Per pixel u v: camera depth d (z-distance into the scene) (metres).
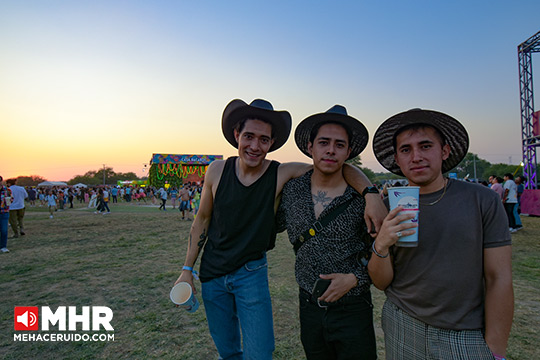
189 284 1.98
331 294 1.50
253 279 1.87
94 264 5.60
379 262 1.35
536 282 4.29
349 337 1.53
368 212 1.46
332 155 1.56
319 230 1.59
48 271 5.15
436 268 1.29
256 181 1.88
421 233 1.34
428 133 1.35
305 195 1.69
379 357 2.59
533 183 15.09
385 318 1.52
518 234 8.02
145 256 6.26
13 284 4.49
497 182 9.55
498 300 1.20
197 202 14.00
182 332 3.04
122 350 2.72
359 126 1.70
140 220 13.09
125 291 4.18
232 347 2.06
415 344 1.36
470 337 1.25
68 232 9.55
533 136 14.84
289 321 3.27
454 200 1.30
